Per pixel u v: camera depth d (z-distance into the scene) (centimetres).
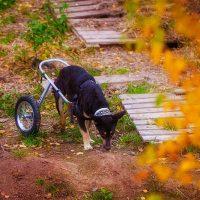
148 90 1609
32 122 1297
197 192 1077
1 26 2212
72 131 1352
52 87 1285
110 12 2312
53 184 1079
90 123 1264
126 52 1948
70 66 1282
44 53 1873
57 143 1288
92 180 1108
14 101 1541
